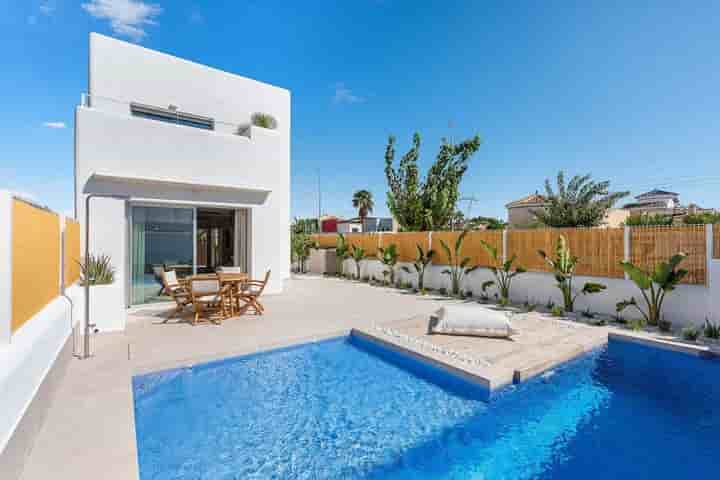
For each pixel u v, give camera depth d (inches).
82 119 349.4
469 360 228.5
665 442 165.9
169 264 406.9
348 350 282.2
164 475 133.3
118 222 363.6
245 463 142.9
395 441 163.2
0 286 124.3
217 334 283.7
